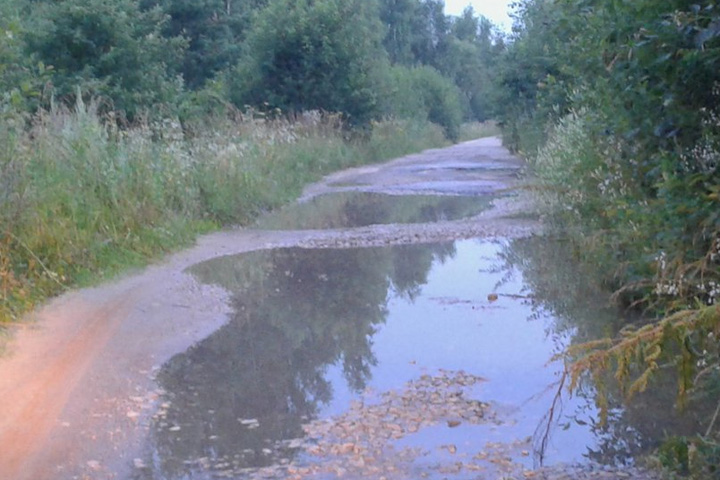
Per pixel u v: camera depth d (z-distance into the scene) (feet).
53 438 19.45
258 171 60.34
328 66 103.50
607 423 20.47
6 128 35.40
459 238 44.93
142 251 38.37
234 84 103.86
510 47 100.07
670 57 22.36
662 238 23.76
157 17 79.87
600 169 32.22
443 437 19.74
